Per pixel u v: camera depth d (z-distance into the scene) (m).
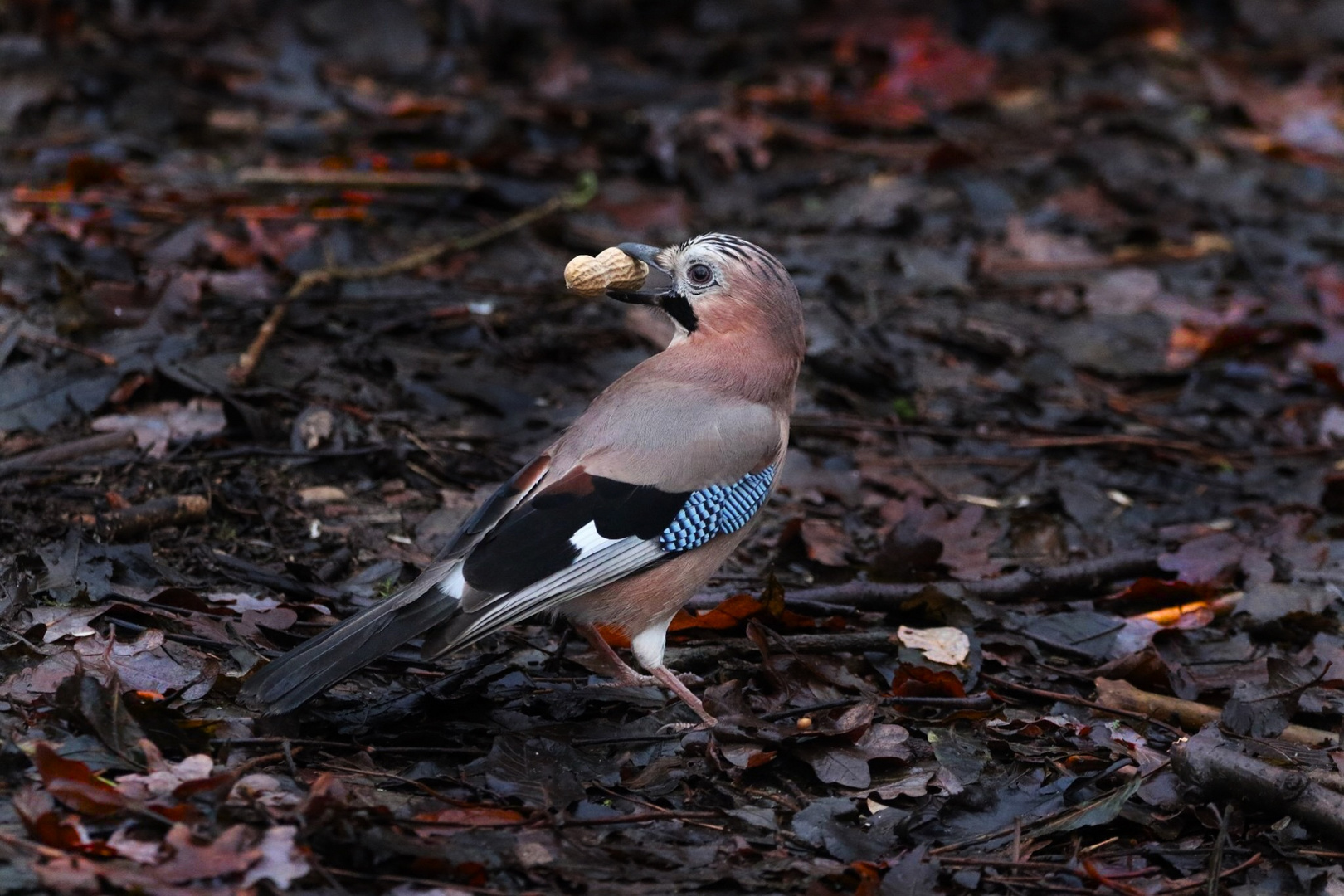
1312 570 9.76
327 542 9.13
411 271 12.86
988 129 17.91
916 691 8.02
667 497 7.46
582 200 14.82
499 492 7.45
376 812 6.18
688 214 14.95
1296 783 6.93
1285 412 12.45
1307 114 18.45
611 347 12.17
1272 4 21.70
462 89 17.39
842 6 20.08
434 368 11.32
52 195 13.08
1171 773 7.29
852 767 7.21
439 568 7.06
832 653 8.41
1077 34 20.92
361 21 18.34
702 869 6.31
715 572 8.64
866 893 6.16
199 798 6.09
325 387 10.79
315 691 6.56
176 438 9.80
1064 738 7.72
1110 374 12.89
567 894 6.04
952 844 6.79
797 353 8.22
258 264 12.52
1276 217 16.00
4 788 6.19
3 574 7.88
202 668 7.28
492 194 14.55
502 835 6.32
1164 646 8.87
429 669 7.93
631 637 7.75
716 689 7.64
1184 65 20.16
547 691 7.82
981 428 11.86
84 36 16.94
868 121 17.64
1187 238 15.44
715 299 8.03
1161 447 11.59
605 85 17.78
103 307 10.96
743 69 18.94
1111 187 16.00
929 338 13.09
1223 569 9.62
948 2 20.88
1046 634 8.86
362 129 15.72
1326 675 8.48
